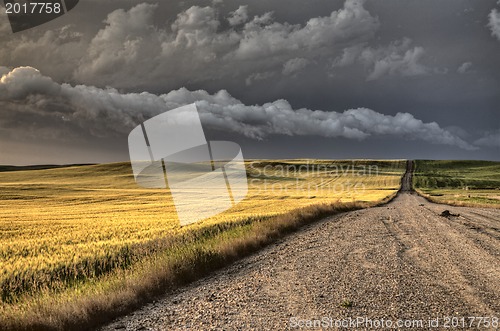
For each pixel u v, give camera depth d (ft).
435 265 31.94
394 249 39.63
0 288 30.30
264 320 19.61
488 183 328.49
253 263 33.78
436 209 101.19
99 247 46.50
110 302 21.61
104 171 295.48
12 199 163.32
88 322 19.60
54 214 108.17
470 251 38.50
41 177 273.95
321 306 21.58
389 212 88.63
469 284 26.02
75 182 247.70
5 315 19.33
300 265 32.30
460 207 114.52
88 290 24.00
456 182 331.57
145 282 24.91
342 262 33.27
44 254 46.03
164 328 18.95
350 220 69.51
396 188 261.65
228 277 29.01
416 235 50.03
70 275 34.37
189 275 28.35
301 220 64.08
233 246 37.55
